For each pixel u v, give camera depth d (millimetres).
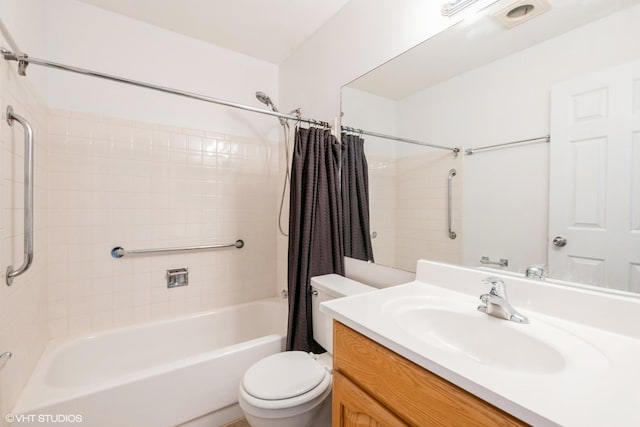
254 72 2312
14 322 1091
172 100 1979
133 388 1247
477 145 1079
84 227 1701
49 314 1602
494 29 1024
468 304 952
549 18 885
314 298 1592
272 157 2402
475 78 1082
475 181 1087
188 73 2035
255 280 2326
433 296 1027
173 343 1904
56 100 1624
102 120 1752
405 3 1352
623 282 757
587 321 768
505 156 998
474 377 540
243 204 2266
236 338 2125
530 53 930
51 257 1609
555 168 875
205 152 2102
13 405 1067
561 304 818
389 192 1434
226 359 1482
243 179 2264
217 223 2150
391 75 1413
